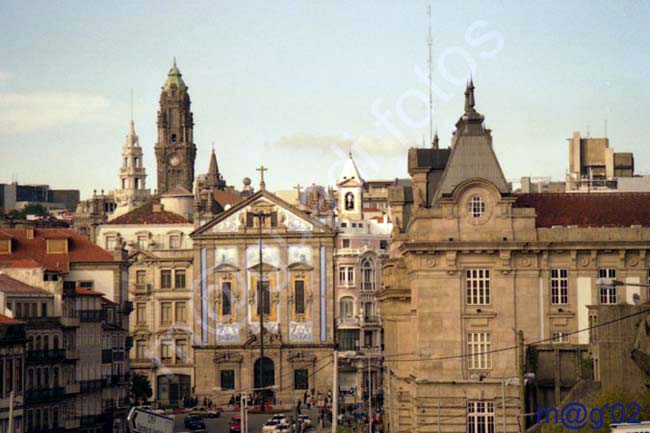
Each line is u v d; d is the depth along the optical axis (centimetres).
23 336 16062
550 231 14888
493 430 14725
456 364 14812
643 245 14838
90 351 18725
